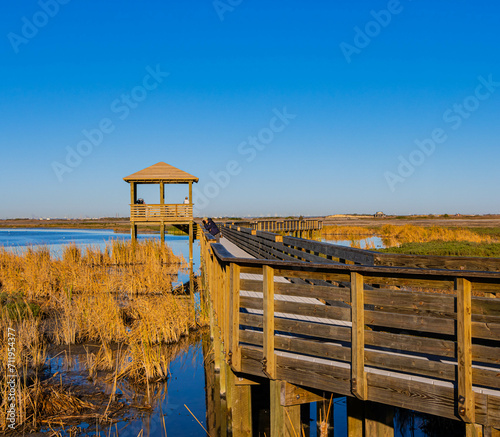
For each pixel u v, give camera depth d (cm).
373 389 422
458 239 3506
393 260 517
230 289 529
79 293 1540
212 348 981
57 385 782
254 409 719
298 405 491
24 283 1585
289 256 956
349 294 441
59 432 613
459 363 371
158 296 1503
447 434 601
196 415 688
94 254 2264
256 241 1359
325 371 451
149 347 911
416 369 402
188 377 858
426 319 395
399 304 411
